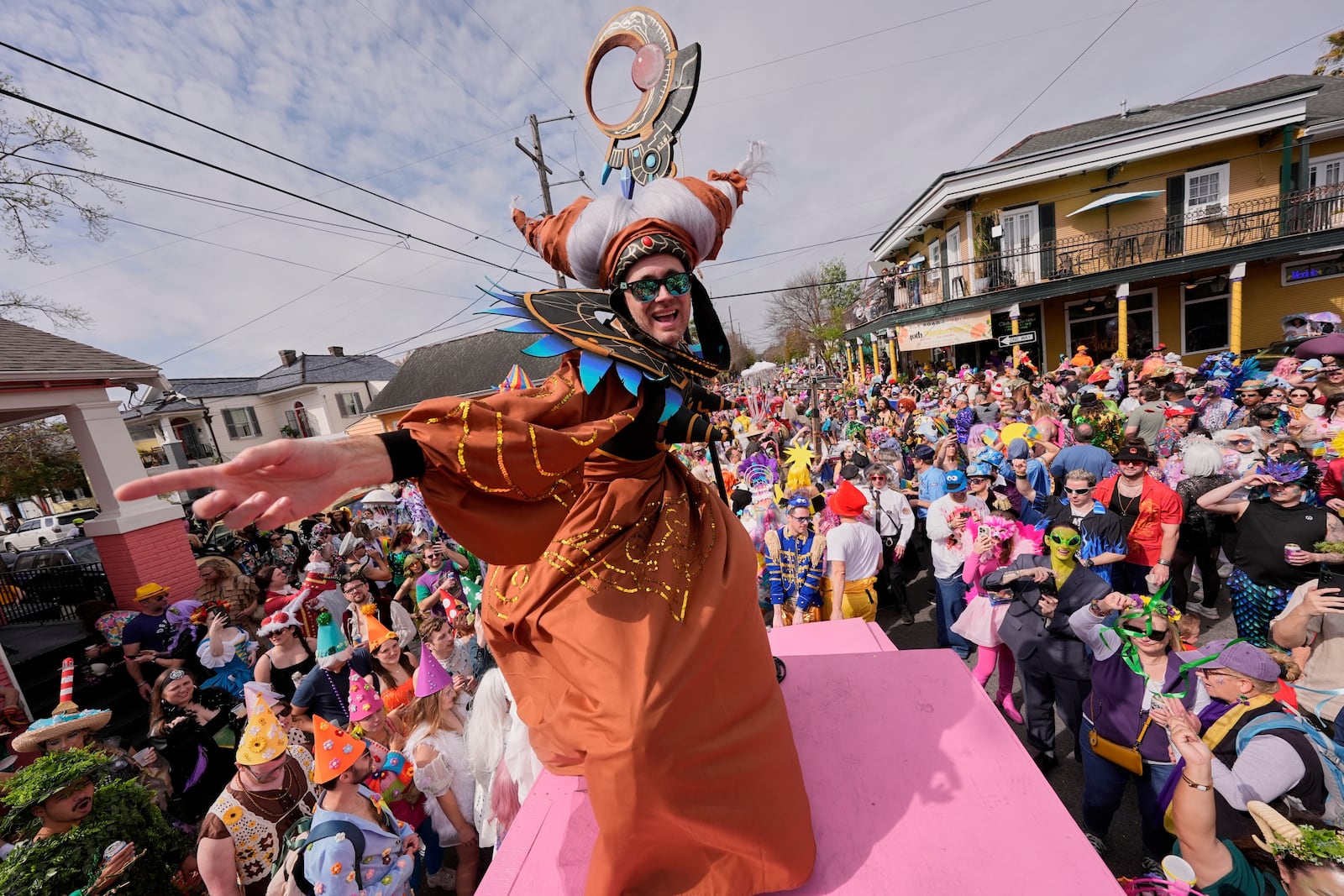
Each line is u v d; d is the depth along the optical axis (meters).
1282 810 2.29
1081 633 3.11
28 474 19.33
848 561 4.55
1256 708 2.54
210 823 3.03
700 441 1.43
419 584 6.38
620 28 2.04
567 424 1.32
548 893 1.60
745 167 1.71
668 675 1.31
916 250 24.38
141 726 6.56
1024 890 1.43
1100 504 4.74
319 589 6.77
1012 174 17.39
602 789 1.26
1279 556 3.96
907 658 2.31
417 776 3.52
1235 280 16.11
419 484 1.10
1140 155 16.42
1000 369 18.78
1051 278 18.11
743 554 1.63
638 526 1.47
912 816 1.65
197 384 33.31
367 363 38.62
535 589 1.46
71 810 2.89
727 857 1.41
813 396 12.26
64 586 8.62
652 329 1.55
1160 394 8.20
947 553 5.09
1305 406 6.71
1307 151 16.11
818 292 36.69
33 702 6.72
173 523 8.22
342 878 2.47
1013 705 4.65
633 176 1.90
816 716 2.07
